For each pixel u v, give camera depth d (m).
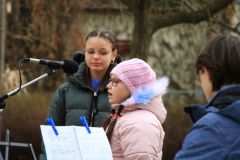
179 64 34.78
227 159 5.13
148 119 7.85
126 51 33.53
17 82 23.05
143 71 8.16
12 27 29.06
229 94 5.32
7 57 28.39
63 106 10.34
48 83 25.75
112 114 8.38
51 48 28.34
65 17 28.84
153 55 35.84
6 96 8.98
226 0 17.61
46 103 19.02
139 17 17.84
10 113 18.58
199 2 19.06
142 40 17.83
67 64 9.18
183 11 18.14
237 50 5.39
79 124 10.10
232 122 5.22
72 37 28.77
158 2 20.28
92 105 10.13
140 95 7.97
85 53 10.27
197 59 5.53
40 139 18.53
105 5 36.03
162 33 35.44
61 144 7.36
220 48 5.41
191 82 33.97
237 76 5.38
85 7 34.50
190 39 33.06
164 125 17.98
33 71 26.25
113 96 8.21
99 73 10.18
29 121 18.59
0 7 25.62
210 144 5.18
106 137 7.68
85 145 7.47
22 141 18.50
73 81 10.25
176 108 18.45
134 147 7.65
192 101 19.77
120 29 35.34
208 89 5.47
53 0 28.66
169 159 17.91
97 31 10.20
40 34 28.39
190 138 5.27
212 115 5.29
